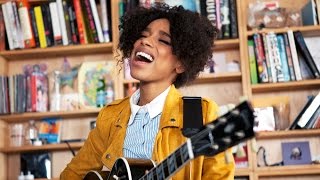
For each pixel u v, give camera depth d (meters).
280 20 2.85
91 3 2.92
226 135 0.95
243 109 0.93
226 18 2.84
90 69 2.99
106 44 2.88
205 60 1.48
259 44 2.79
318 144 2.86
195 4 2.85
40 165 2.97
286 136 2.86
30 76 2.96
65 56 3.11
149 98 1.37
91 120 3.04
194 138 0.98
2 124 3.00
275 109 2.83
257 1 3.07
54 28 2.94
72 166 1.54
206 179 1.21
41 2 3.06
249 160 2.68
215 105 1.30
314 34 2.93
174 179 1.22
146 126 1.32
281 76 2.74
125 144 1.34
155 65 1.36
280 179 2.82
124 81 2.86
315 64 2.76
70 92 3.02
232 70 2.90
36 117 2.97
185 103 1.29
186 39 1.40
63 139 3.03
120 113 1.42
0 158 2.95
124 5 2.90
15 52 2.97
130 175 1.21
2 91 2.94
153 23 1.43
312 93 2.91
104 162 1.36
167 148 1.26
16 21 2.98
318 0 2.86
